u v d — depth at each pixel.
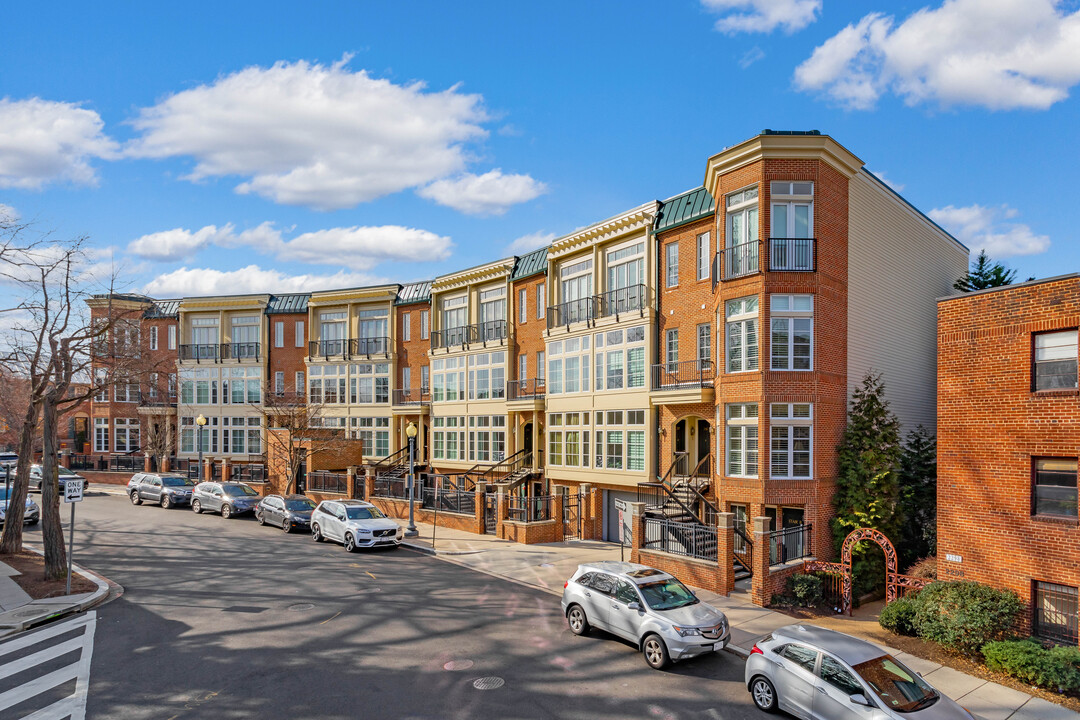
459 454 35.19
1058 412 13.30
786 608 15.94
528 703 10.11
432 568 19.30
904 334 24.08
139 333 21.78
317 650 12.15
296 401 40.47
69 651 11.97
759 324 19.41
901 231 24.31
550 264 30.30
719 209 21.20
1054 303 13.49
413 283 40.44
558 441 28.95
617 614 12.62
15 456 43.38
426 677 10.99
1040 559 13.36
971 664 12.60
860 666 9.38
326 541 23.45
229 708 9.64
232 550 21.44
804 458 19.02
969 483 14.64
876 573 18.36
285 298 43.69
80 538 23.28
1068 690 11.16
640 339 25.16
